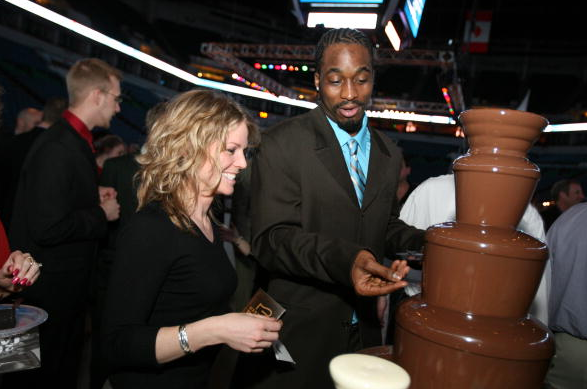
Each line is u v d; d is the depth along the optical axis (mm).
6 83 16781
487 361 519
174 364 1081
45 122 2889
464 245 551
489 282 550
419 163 25969
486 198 583
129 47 17109
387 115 20781
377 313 1374
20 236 2008
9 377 1929
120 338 958
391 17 5582
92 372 2443
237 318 928
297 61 16016
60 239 1938
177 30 24562
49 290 1990
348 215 1285
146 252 1006
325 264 960
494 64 24422
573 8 21531
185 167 1061
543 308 1642
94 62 2139
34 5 13695
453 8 22344
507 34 24422
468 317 562
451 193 1890
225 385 2449
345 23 5656
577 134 23078
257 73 17297
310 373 1287
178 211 1063
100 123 2211
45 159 1937
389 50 13609
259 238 1256
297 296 1304
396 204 1522
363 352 699
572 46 23781
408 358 579
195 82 21688
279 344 1125
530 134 566
